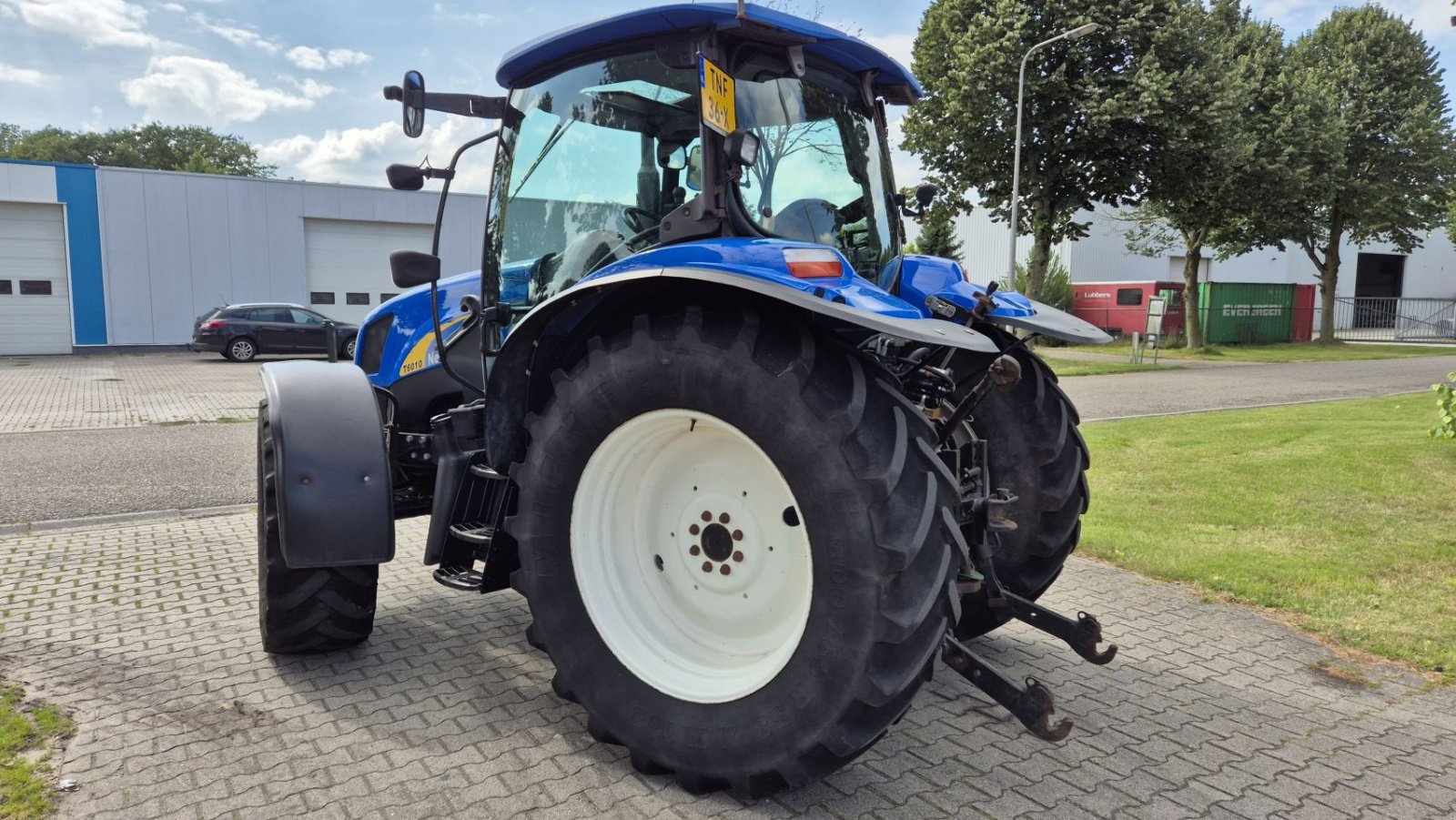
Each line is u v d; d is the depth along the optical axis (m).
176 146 60.38
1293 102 24.88
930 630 2.35
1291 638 4.07
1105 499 6.80
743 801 2.62
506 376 3.00
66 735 3.02
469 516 3.36
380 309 4.57
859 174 3.38
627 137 3.09
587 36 3.00
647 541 2.90
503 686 3.46
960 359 3.76
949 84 21.02
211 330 21.14
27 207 22.72
